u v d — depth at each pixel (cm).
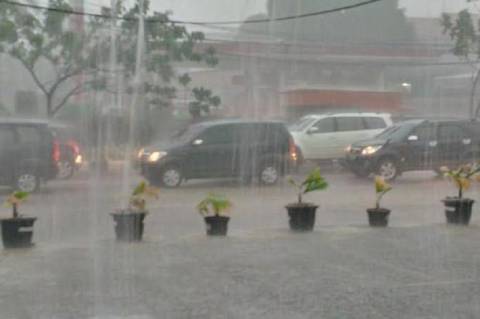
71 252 525
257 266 504
